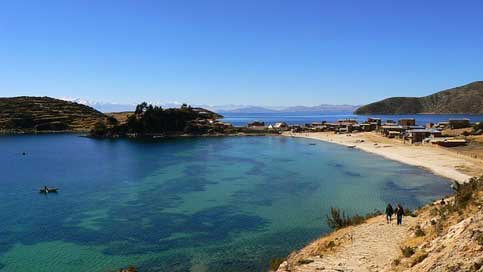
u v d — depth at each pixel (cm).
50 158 12875
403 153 12444
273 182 8125
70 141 18975
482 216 1900
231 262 3931
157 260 4053
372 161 11169
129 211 5959
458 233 2025
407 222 3734
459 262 1664
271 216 5550
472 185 3356
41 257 4178
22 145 17200
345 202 6300
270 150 14575
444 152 12088
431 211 3594
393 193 6950
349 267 2595
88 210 6053
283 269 2808
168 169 10119
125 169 10269
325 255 2992
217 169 9988
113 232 4953
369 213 5491
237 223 5250
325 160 11531
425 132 15625
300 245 4328
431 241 2417
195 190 7406
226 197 6781
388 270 2333
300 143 17412
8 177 9275
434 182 7906
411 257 2314
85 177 9138
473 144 13325
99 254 4238
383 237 3272
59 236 4831
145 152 14275
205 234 4819
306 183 7975
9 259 4131
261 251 4206
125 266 3919
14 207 6297
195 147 15925
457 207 2970
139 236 4794
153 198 6800
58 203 6544
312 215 5556
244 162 11238
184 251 4275
